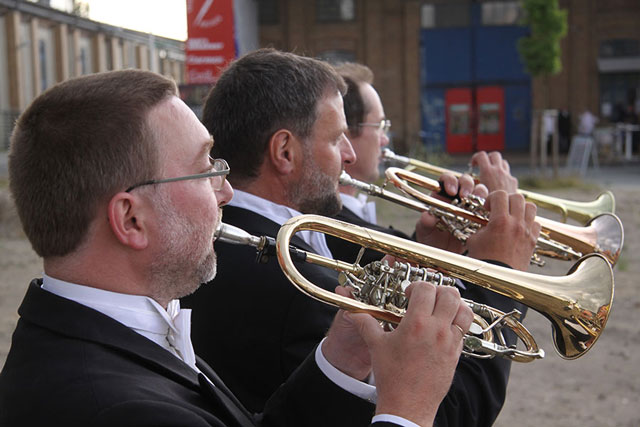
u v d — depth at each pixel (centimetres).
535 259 271
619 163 1997
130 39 3372
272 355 188
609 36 2255
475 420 181
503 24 2294
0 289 715
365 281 161
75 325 131
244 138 213
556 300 173
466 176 262
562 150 2230
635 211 1166
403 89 2320
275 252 166
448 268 170
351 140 326
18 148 136
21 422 123
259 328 189
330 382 157
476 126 2333
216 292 196
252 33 2192
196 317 198
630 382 475
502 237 204
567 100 2289
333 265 164
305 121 213
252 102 213
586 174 1742
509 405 441
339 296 153
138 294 142
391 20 2306
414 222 1016
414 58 2308
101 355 129
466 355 175
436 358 134
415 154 1473
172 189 141
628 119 2269
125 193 136
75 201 134
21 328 135
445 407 176
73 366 126
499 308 187
